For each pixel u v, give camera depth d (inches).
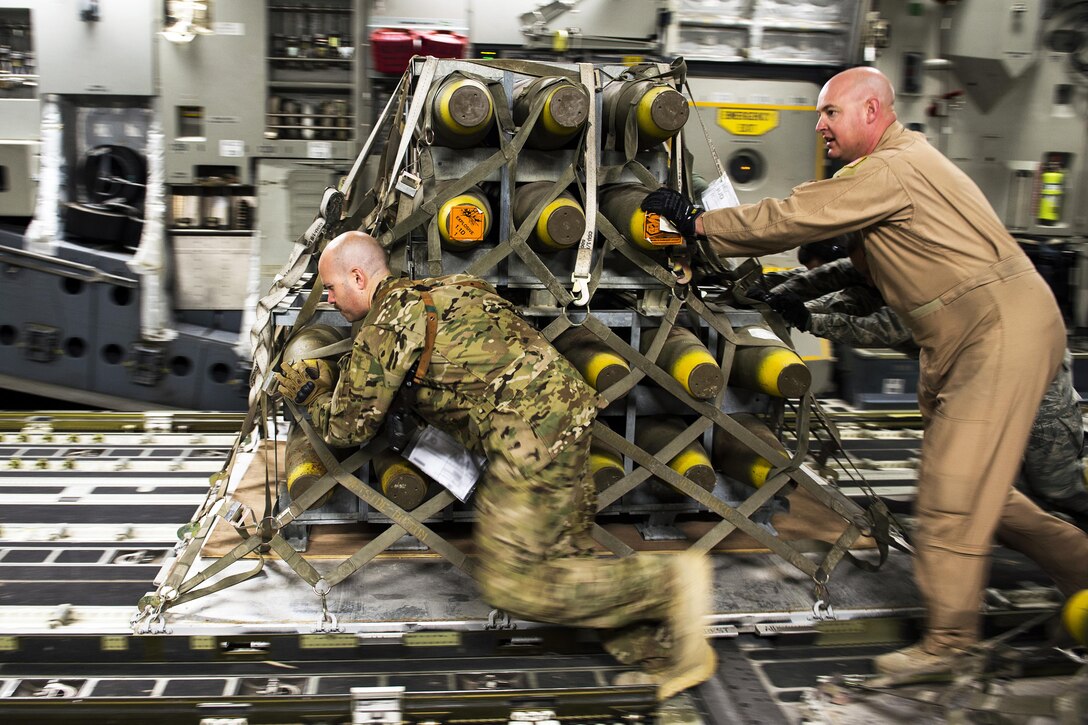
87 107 221.6
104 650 117.6
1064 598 134.2
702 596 113.0
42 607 123.5
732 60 232.1
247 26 214.7
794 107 240.5
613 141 137.3
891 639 128.5
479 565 112.2
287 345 133.3
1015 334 112.0
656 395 144.1
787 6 230.8
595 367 131.6
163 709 103.3
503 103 127.3
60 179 220.1
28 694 110.1
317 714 105.0
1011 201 256.1
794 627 125.7
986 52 240.8
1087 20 247.3
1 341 222.5
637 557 112.3
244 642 118.9
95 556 141.2
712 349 141.5
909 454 202.7
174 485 169.9
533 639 122.3
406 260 131.5
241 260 227.5
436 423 117.9
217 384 226.1
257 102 218.4
